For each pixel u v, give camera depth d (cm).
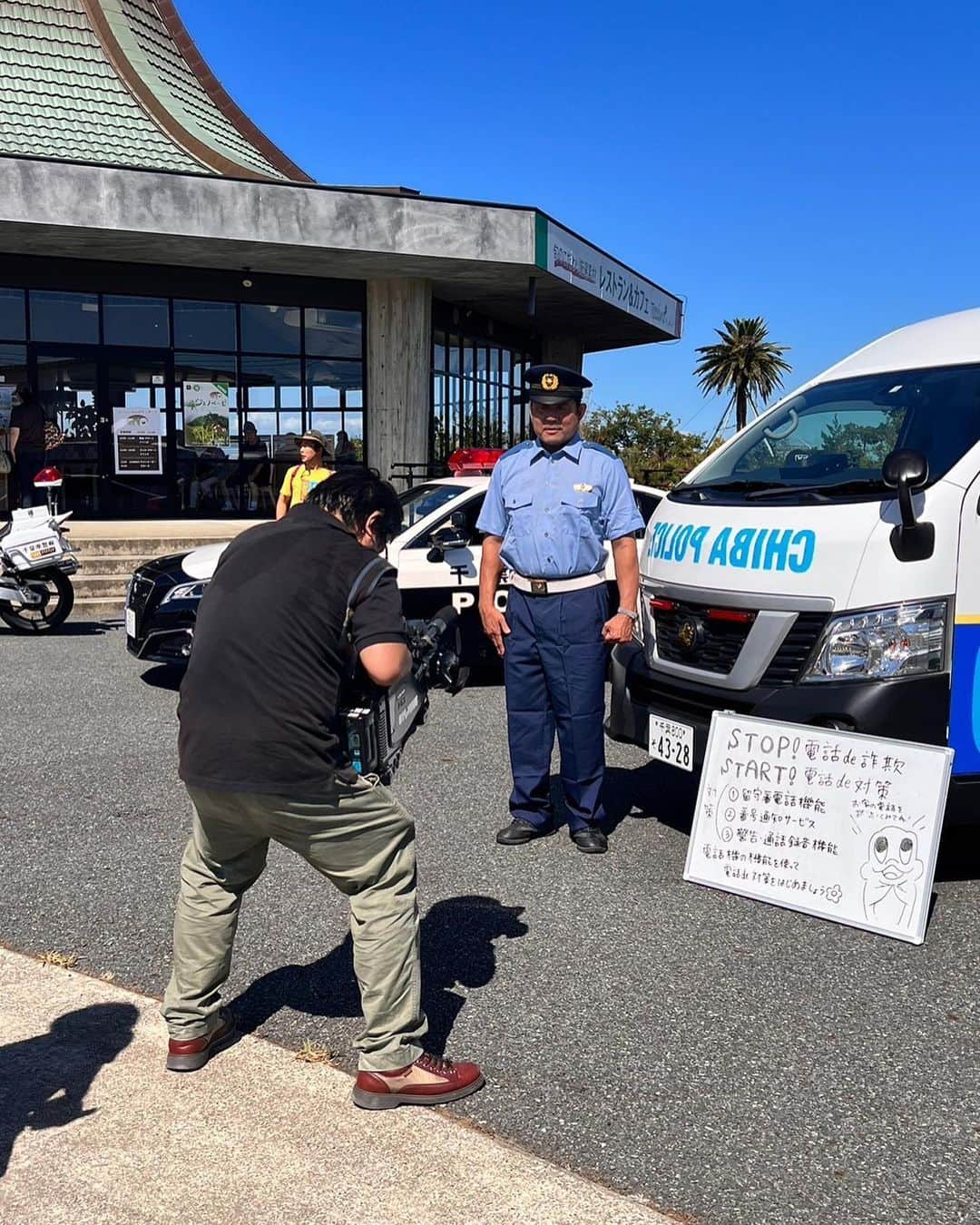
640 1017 350
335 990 368
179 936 312
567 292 1806
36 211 1346
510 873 473
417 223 1504
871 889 411
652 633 512
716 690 462
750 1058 327
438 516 845
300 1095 305
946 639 412
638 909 434
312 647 279
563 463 482
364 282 1723
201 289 1639
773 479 507
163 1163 275
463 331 1989
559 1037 338
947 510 416
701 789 454
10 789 584
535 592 485
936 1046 334
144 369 1636
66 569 1086
